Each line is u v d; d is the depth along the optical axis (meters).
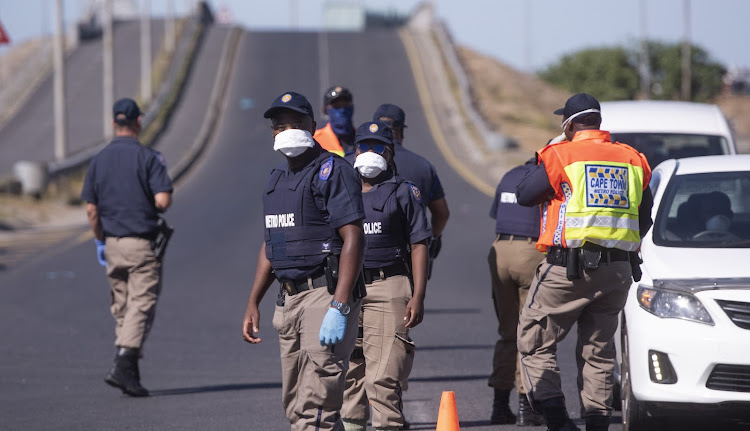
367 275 22.86
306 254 18.70
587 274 21.75
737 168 28.78
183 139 174.88
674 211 27.50
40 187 113.88
